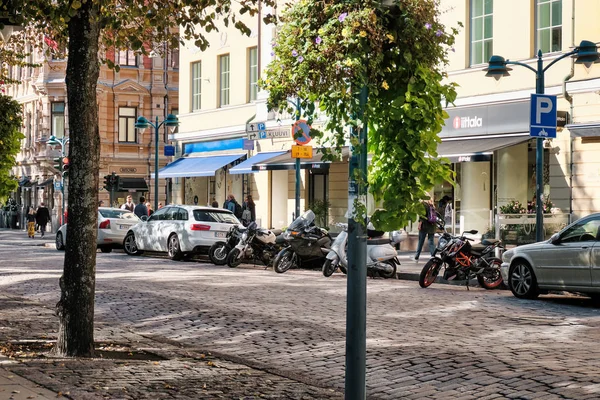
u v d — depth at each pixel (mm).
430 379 9023
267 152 40000
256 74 41375
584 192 25656
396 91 6758
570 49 26266
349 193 6645
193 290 18297
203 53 45562
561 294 18391
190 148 46844
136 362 9750
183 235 28531
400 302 16188
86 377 8719
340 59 6441
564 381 8594
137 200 63156
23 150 66188
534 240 23281
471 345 11109
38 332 12055
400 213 6848
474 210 29109
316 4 6570
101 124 61656
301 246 23734
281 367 10039
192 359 10180
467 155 26547
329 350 10984
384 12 6469
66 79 9922
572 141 26047
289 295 17359
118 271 23609
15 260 28750
